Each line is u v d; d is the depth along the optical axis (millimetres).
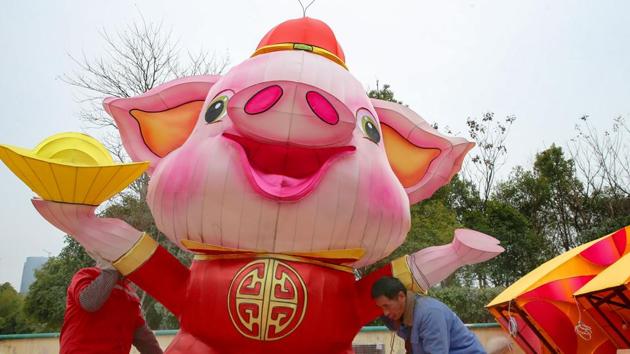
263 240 3164
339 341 3369
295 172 3242
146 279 3406
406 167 4625
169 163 3500
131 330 3871
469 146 4508
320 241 3211
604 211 23938
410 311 3264
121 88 12938
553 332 6859
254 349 3162
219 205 3127
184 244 3398
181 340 3377
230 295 3168
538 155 25531
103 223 3344
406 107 4590
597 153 30391
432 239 13820
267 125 3029
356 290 3623
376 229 3338
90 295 3451
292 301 3146
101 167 3018
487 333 10969
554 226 24391
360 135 3570
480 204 22078
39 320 14711
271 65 3643
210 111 3625
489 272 18734
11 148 2898
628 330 6160
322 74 3666
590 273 7047
